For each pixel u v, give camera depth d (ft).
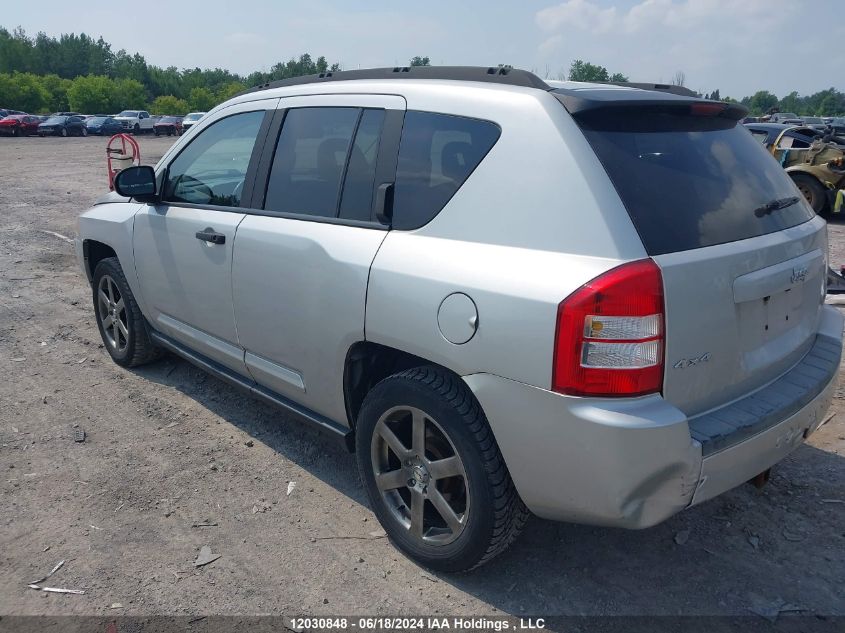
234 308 12.28
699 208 8.43
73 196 49.01
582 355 7.57
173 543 10.40
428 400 9.06
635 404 7.60
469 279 8.44
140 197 14.07
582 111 8.36
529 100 8.73
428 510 9.87
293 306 10.93
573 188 8.06
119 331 16.83
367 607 9.14
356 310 9.79
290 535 10.62
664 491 7.83
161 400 15.30
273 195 11.73
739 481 8.57
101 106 318.45
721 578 9.69
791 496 11.55
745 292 8.40
